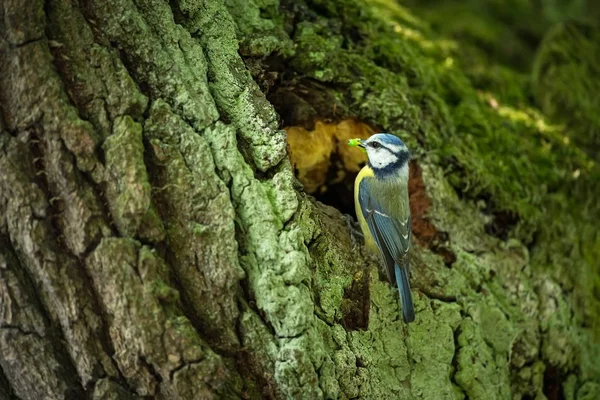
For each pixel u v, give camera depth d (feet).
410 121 31.35
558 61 44.19
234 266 21.94
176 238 21.99
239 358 22.04
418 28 45.60
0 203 21.07
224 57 25.05
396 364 26.07
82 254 21.16
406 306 26.37
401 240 28.07
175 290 21.35
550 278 32.99
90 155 21.30
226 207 22.29
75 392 21.43
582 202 37.45
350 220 29.43
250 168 23.35
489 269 31.17
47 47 21.36
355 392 23.70
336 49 31.35
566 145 39.27
